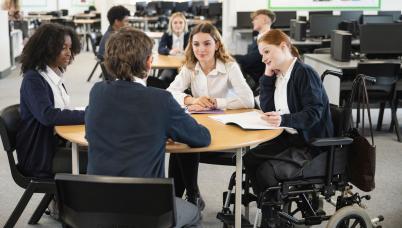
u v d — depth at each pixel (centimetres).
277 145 268
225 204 281
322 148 251
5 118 261
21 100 265
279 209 257
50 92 268
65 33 270
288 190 245
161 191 171
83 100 685
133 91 194
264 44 264
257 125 254
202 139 212
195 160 289
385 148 477
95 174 195
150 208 176
